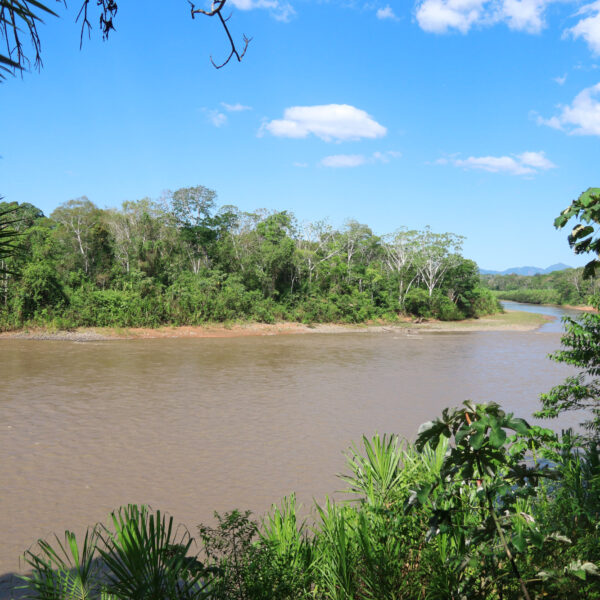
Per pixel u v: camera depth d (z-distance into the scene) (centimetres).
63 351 3141
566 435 483
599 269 283
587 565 223
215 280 5622
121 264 5522
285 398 1839
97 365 2584
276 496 918
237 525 354
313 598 326
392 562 312
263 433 1360
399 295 7125
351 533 358
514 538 221
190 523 795
